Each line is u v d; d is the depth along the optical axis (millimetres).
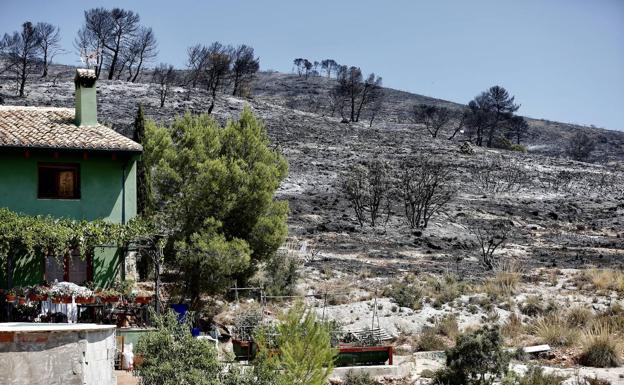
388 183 77562
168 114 108688
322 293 38844
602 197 88562
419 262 50844
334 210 68625
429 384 25438
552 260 53219
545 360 30188
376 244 56844
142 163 34875
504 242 60562
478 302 37344
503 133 199125
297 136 113125
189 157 34625
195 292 32000
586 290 41000
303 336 22359
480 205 75875
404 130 159375
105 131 29250
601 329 32188
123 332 24672
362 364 27453
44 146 26891
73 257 27359
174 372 19047
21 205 27094
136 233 26391
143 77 174500
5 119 29000
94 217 27844
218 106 125562
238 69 162875
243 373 20109
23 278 26531
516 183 91312
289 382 20219
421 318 34906
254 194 34062
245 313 31062
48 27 151750
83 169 27906
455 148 121250
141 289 32750
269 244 34750
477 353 24125
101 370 15453
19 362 14039
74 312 24984
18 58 144000
